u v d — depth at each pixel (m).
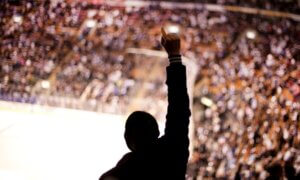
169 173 1.32
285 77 13.51
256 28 18.69
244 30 18.69
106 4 18.81
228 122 10.70
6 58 13.21
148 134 1.40
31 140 6.48
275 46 17.33
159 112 10.65
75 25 17.59
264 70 14.46
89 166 5.70
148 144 1.38
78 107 9.93
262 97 11.70
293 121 9.62
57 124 7.82
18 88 10.38
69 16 17.81
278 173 7.03
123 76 14.36
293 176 6.82
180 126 1.38
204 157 8.34
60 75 12.83
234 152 8.50
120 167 1.32
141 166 1.31
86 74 13.27
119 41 16.97
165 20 19.22
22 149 5.98
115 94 11.76
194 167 7.85
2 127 7.07
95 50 16.05
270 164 7.28
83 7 18.34
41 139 6.61
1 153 5.68
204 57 16.28
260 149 8.34
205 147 8.88
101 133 7.44
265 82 13.21
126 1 19.39
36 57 14.02
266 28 18.55
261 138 8.95
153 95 12.23
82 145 6.57
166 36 1.47
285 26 18.52
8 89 10.20
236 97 12.31
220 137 9.42
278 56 16.09
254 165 7.56
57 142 6.58
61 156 5.93
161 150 1.34
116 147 6.68
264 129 9.50
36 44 15.33
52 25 17.03
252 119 10.45
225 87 13.41
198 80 14.09
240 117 10.67
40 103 9.59
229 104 11.48
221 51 16.88
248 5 19.31
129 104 11.07
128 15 19.11
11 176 4.94
